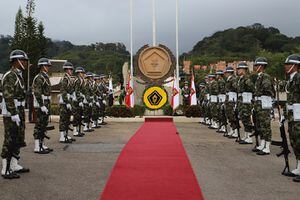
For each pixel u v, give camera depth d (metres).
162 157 8.92
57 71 54.59
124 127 17.75
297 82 6.81
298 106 6.86
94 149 10.23
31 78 41.50
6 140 6.96
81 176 6.95
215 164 8.14
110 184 6.35
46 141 12.11
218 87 15.12
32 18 43.25
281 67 54.19
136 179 6.70
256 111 9.84
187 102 25.20
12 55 7.29
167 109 23.31
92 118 17.20
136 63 23.56
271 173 7.28
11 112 6.89
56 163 8.21
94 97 17.20
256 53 90.75
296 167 7.57
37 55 42.81
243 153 9.71
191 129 16.73
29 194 5.79
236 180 6.69
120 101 29.55
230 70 13.17
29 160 8.59
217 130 15.91
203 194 5.76
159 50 23.52
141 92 25.06
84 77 14.88
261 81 9.73
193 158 8.83
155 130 15.94
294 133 6.92
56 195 5.72
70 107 11.82
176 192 5.86
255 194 5.79
